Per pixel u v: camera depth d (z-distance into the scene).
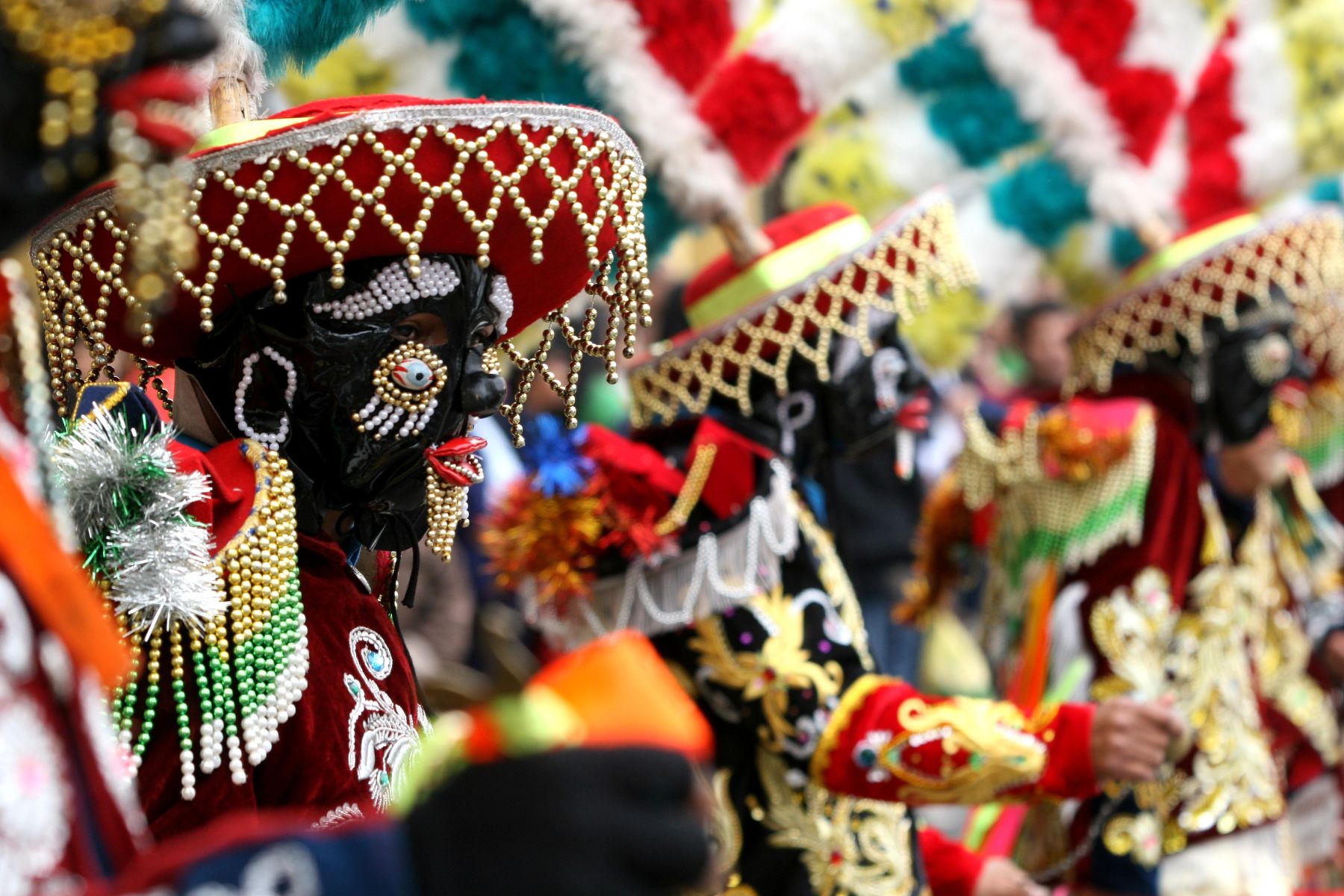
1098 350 6.75
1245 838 6.41
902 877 4.96
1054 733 4.79
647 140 4.89
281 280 3.09
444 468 3.28
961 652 9.92
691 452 4.99
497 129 3.12
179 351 3.28
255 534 3.10
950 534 7.17
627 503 4.88
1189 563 6.55
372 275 3.15
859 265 5.07
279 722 3.09
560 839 1.67
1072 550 6.44
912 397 5.28
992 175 6.95
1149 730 4.80
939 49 6.28
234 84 3.55
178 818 3.00
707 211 5.01
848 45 5.15
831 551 5.04
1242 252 6.62
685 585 4.80
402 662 3.49
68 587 1.78
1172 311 6.63
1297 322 6.90
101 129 1.81
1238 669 6.54
